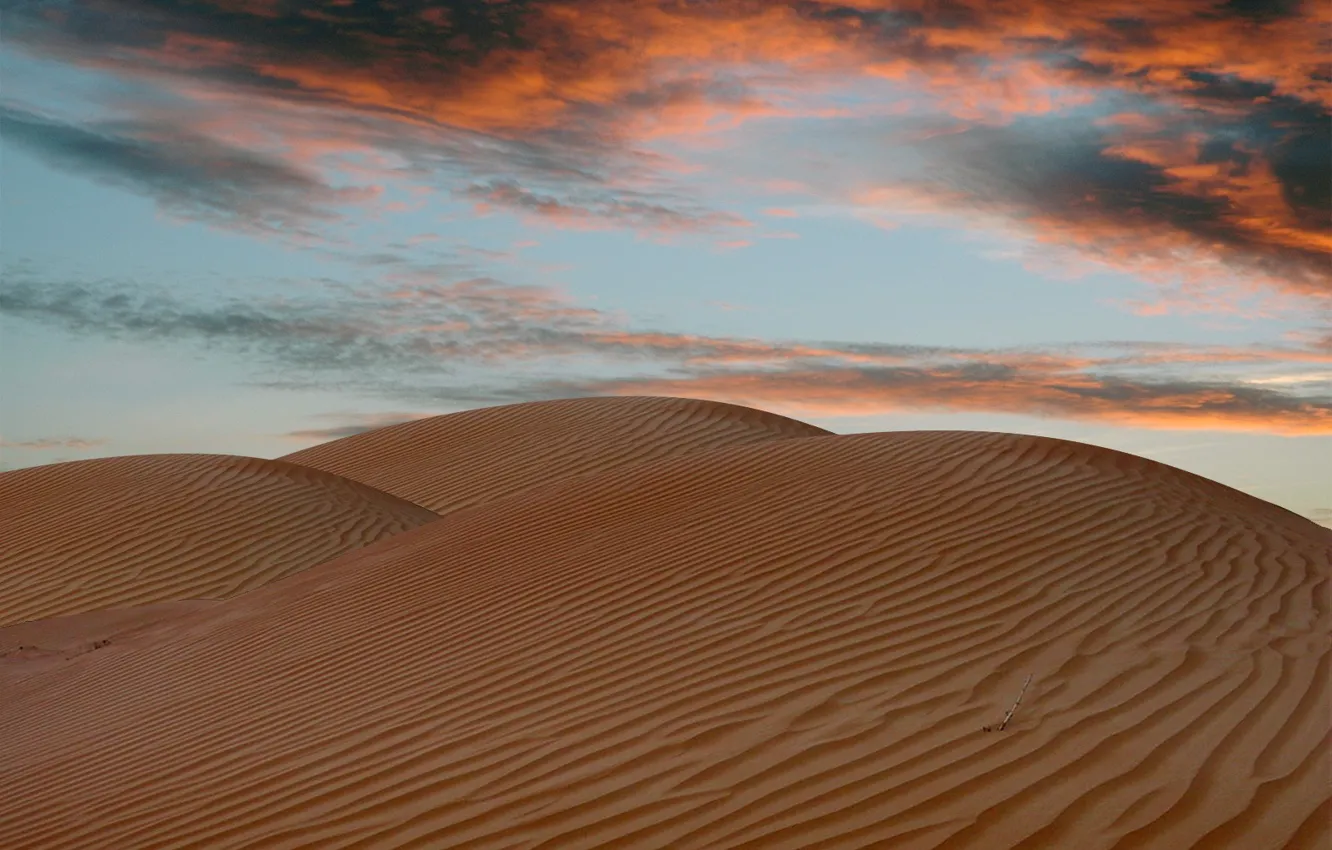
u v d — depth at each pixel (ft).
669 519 40.63
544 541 41.37
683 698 23.93
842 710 22.21
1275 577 32.89
